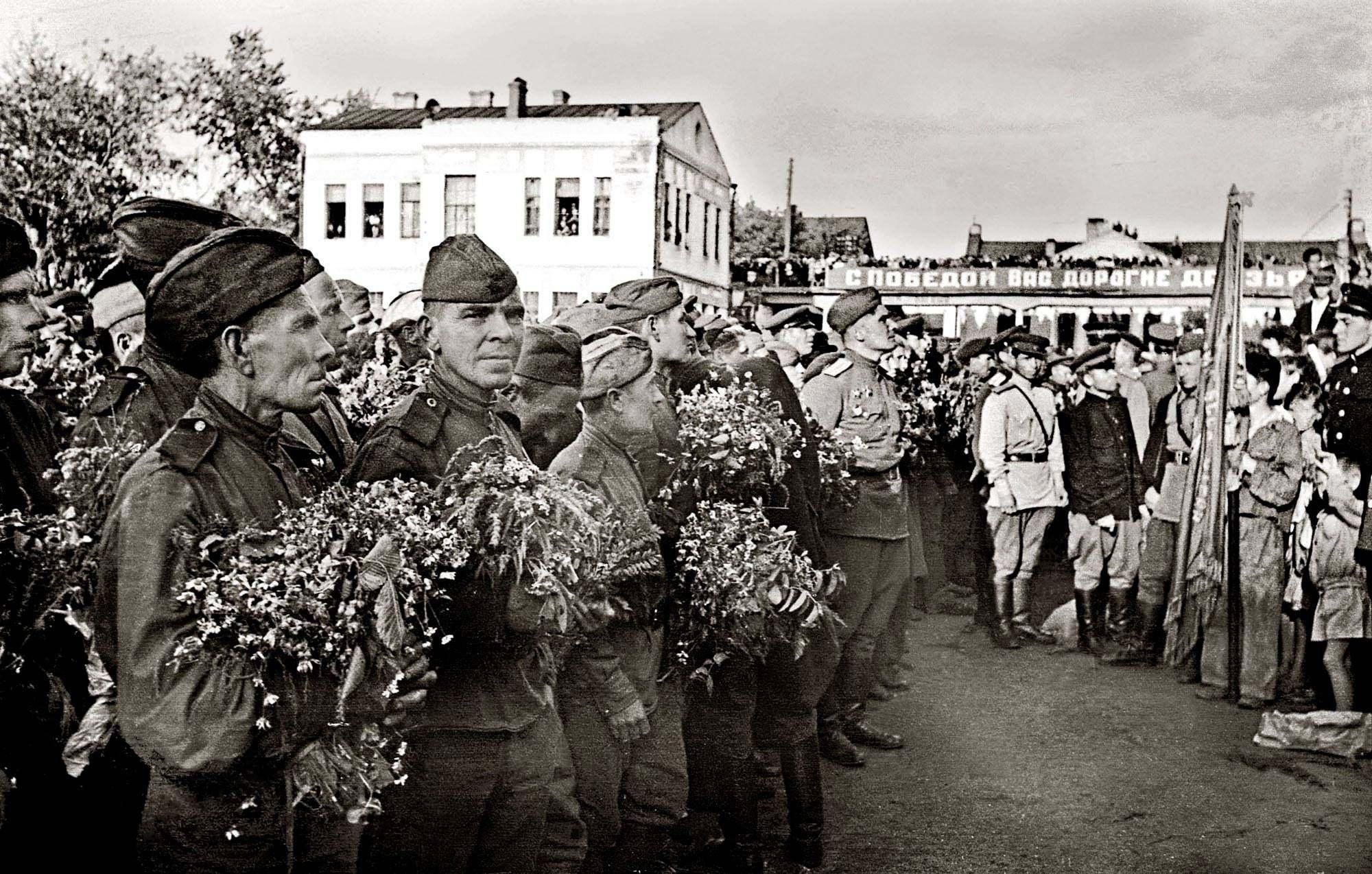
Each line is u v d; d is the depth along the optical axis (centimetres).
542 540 229
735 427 352
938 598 709
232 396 204
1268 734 471
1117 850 351
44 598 246
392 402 370
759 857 350
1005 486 636
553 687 265
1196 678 562
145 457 197
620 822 311
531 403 302
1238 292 581
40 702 252
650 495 322
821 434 469
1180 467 612
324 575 192
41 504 259
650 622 306
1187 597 585
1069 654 617
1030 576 636
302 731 192
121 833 255
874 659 535
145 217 268
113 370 320
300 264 208
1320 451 521
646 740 312
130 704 187
